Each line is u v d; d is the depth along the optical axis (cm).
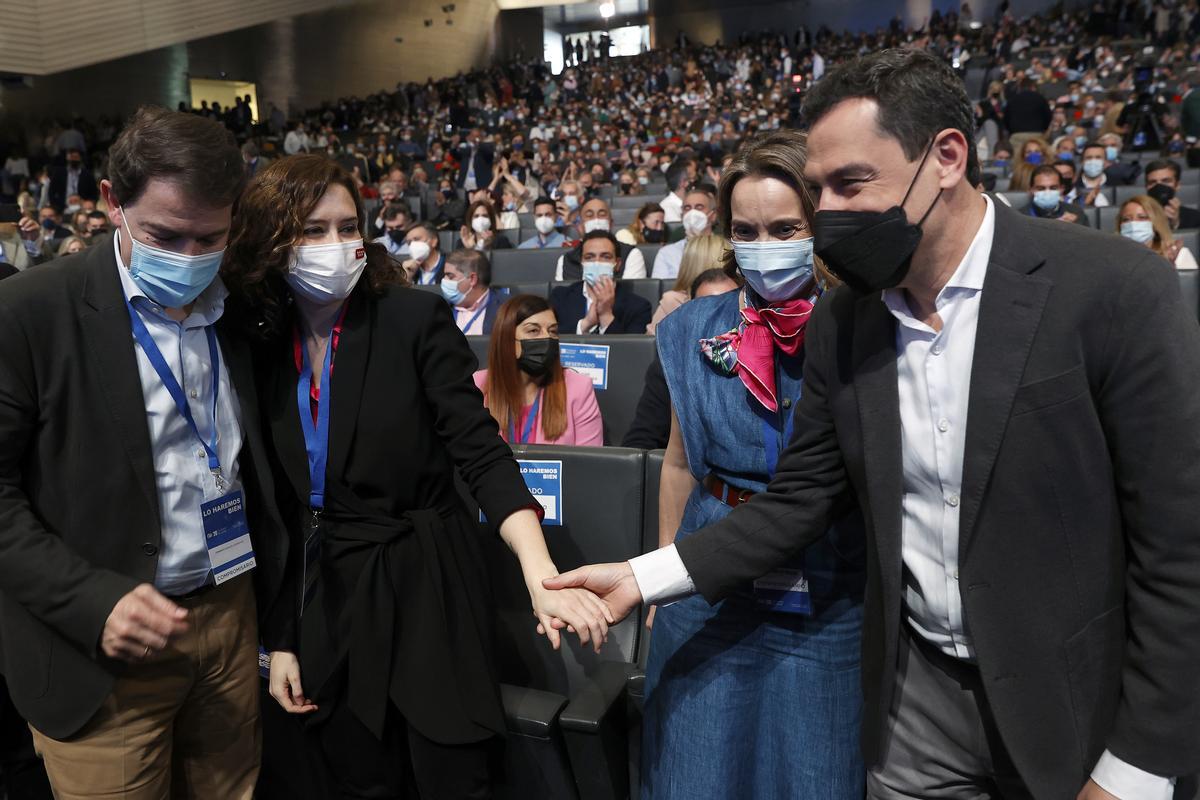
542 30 3106
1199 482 90
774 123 1725
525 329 268
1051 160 798
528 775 157
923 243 97
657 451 184
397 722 146
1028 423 96
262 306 140
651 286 482
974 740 117
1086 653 101
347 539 143
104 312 123
